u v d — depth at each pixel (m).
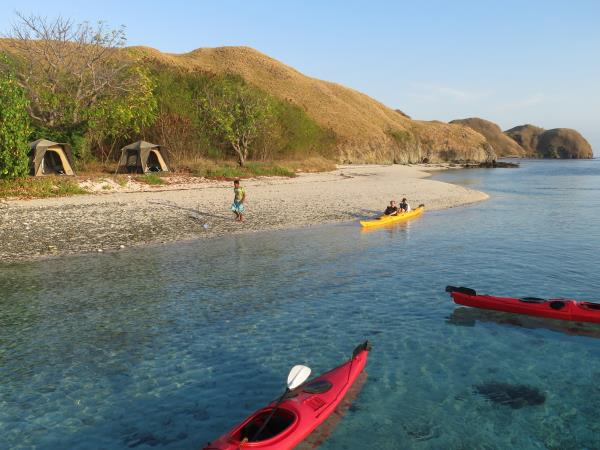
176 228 19.19
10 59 33.41
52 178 27.48
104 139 37.59
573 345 8.81
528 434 6.09
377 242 17.62
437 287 12.17
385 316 10.20
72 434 6.12
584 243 17.58
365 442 5.85
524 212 26.23
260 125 48.91
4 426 6.30
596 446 5.86
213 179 35.88
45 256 14.73
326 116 97.00
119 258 14.73
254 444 5.02
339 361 8.10
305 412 5.79
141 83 36.09
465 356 8.33
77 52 35.19
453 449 5.75
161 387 7.29
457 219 23.59
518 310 9.98
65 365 7.99
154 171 35.03
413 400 6.88
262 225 20.50
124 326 9.58
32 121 32.72
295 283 12.42
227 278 12.80
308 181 40.41
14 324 9.65
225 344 8.78
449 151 118.12
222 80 50.62
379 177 49.88
